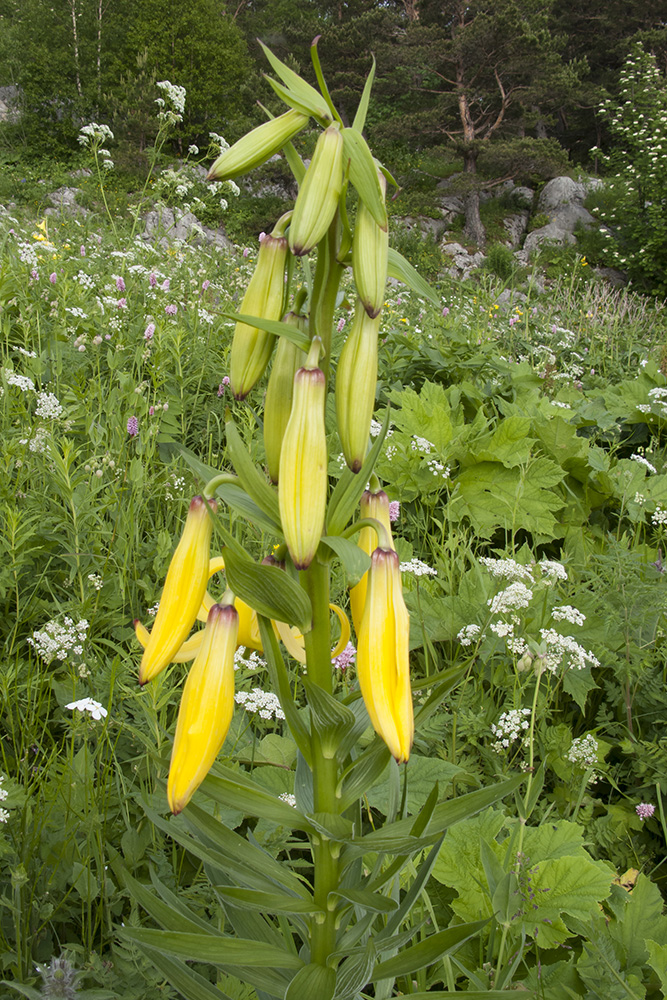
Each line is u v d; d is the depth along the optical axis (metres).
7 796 0.52
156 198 2.22
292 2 10.62
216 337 1.44
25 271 1.36
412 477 1.13
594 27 10.45
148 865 0.54
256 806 0.36
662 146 6.12
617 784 0.75
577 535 1.17
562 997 0.51
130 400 1.03
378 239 0.32
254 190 7.40
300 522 0.31
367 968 0.35
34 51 7.63
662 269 6.15
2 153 7.11
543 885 0.56
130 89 7.21
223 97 8.41
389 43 8.59
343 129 0.32
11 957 0.47
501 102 8.75
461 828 0.59
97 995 0.42
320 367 0.34
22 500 0.84
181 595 0.34
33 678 0.62
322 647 0.38
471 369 1.56
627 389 1.76
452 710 0.75
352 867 0.46
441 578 0.95
